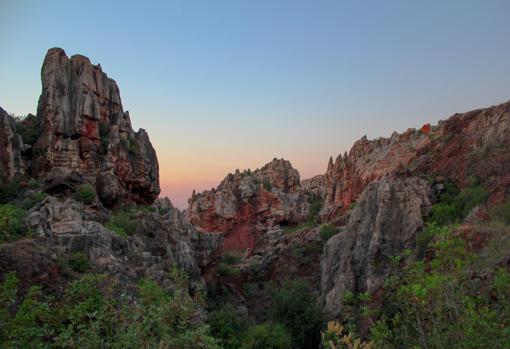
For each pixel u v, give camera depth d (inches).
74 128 1754.4
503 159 1978.3
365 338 933.8
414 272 595.2
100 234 1211.9
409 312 522.9
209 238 2135.8
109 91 2042.3
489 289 805.2
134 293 1042.7
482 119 2347.4
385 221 1792.6
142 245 1470.2
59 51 1818.4
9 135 1599.4
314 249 2733.8
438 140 2546.8
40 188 1513.3
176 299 773.3
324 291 2015.3
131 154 1978.3
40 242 1062.4
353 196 3152.1
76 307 709.3
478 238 1218.0
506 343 437.4
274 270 2773.1
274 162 4493.1
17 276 914.1
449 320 514.6
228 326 1485.0
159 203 2588.6
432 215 1811.0
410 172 2058.3
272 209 4008.4
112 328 652.7
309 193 4330.7
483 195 1791.3
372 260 1720.0
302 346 1718.8
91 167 1733.5
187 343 663.8
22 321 597.9
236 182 4367.6
